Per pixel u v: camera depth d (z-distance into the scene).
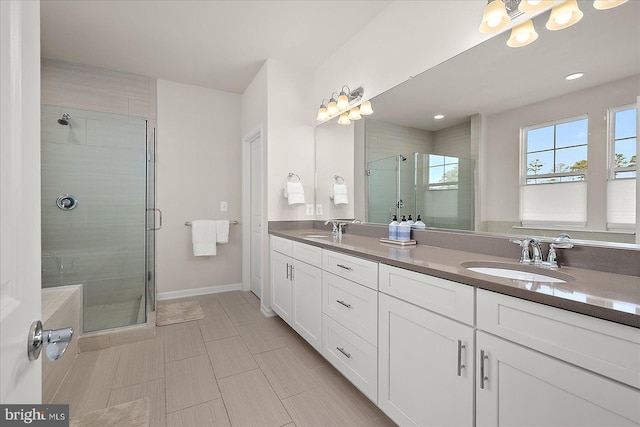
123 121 2.69
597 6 1.11
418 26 1.86
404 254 1.44
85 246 2.55
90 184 2.58
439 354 1.08
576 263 1.15
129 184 2.69
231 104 3.64
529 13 1.31
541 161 1.29
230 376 1.79
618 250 1.05
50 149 2.47
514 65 1.38
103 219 2.60
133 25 2.28
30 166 0.48
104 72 2.99
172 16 2.17
